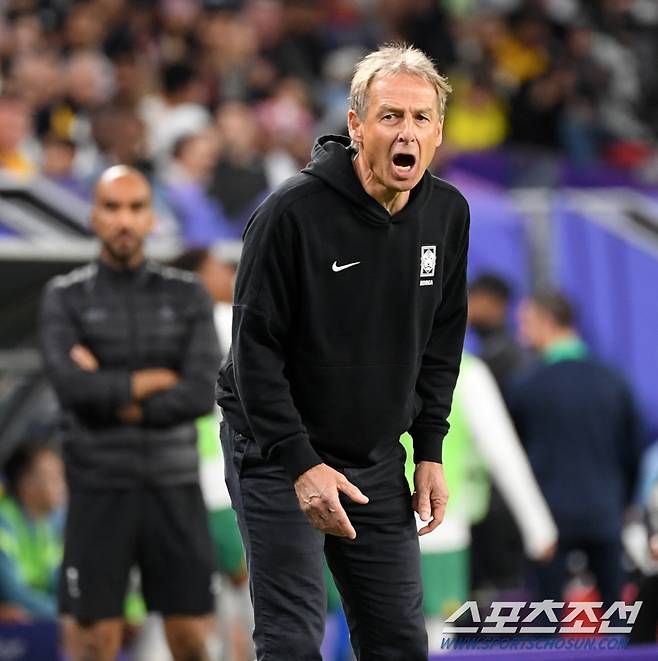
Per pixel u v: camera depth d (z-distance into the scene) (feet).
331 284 40.83
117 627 62.90
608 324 108.06
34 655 72.13
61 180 109.19
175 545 63.00
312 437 42.34
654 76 192.03
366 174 40.60
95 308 63.52
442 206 42.22
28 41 139.74
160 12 150.30
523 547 81.35
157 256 74.23
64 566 62.95
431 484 43.70
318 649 42.09
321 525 40.73
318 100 155.02
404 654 43.21
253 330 40.86
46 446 82.23
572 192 136.26
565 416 84.69
